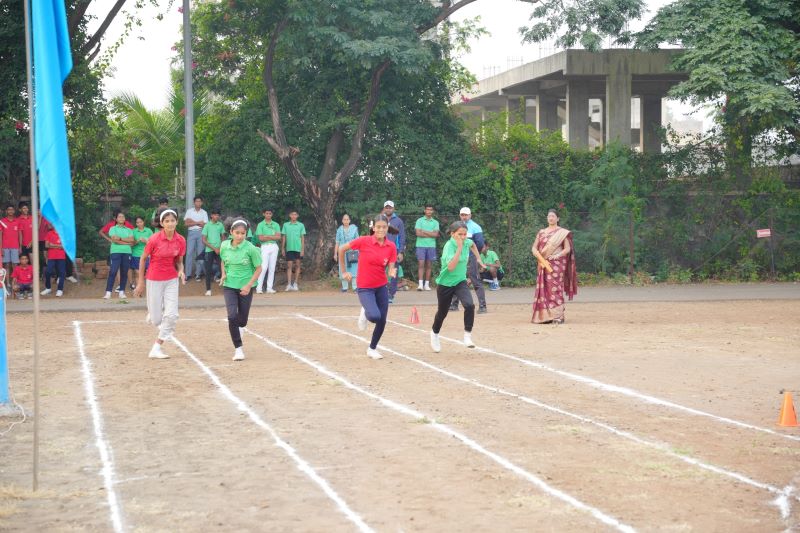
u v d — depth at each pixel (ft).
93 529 18.88
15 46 81.41
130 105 114.93
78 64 83.87
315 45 82.23
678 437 26.94
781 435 27.25
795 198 92.53
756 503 20.49
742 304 70.33
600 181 91.61
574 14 83.35
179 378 37.55
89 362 42.04
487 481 22.29
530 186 91.91
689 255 92.17
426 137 92.58
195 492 21.52
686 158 94.53
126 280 74.23
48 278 76.33
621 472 23.04
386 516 19.63
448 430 27.86
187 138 81.71
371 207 88.02
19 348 46.80
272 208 90.33
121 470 23.53
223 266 42.63
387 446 25.90
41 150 22.85
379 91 89.45
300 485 22.04
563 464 23.90
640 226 90.63
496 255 83.30
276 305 69.36
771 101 81.46
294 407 31.50
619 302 71.51
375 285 42.70
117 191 88.69
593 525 18.95
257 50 90.43
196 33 89.61
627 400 32.71
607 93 109.19
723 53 84.07
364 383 36.24
